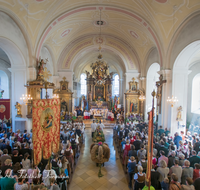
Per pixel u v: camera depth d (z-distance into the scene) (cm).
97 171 679
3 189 356
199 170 459
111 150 934
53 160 495
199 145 653
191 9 750
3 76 1431
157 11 879
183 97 948
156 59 1254
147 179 299
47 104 399
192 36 769
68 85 1577
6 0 698
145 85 1525
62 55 1547
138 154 572
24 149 568
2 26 728
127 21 1159
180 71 939
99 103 1933
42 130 385
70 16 1072
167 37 959
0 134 768
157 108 1102
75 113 1650
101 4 988
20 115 947
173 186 364
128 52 1573
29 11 834
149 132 299
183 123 948
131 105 1592
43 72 1043
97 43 1565
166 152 594
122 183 589
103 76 1499
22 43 898
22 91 949
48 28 1015
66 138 838
